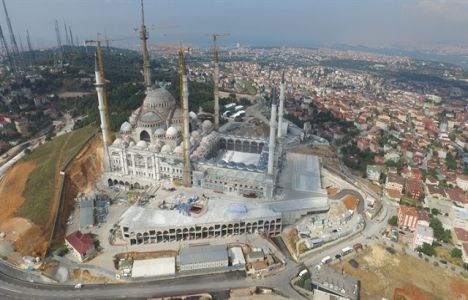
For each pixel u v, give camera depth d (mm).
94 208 187625
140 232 160500
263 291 137125
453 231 181875
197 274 145500
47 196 190000
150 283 139625
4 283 137875
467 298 138500
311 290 137250
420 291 140125
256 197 197375
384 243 168000
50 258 152125
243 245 163875
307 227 179500
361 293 137625
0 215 188375
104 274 143250
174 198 190375
